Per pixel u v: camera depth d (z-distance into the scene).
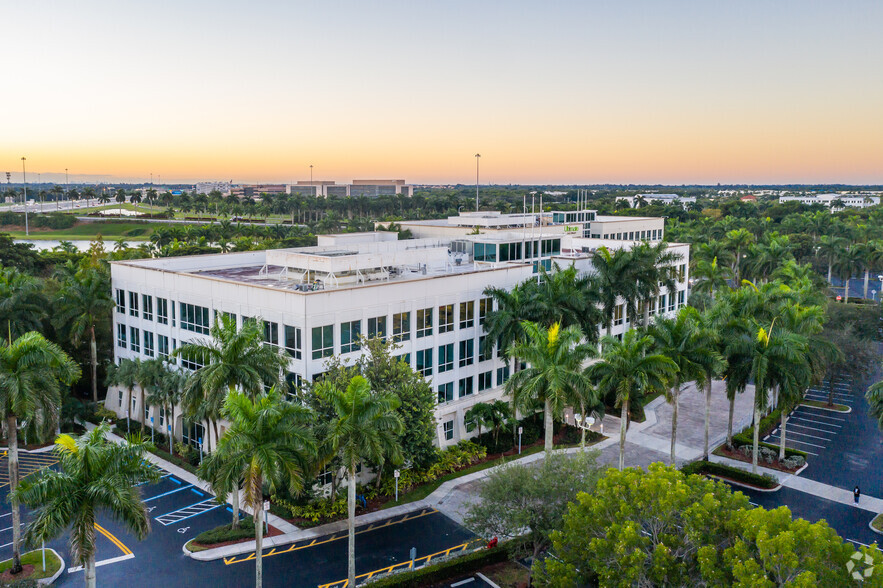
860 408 72.06
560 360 43.88
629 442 60.34
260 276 62.16
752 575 23.77
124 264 63.97
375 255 60.16
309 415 33.06
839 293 138.25
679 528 28.84
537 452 57.91
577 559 30.08
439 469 51.72
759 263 119.81
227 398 32.38
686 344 49.41
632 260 67.94
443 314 57.97
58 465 52.41
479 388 62.31
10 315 61.44
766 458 56.78
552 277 60.72
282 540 41.78
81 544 27.94
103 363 69.31
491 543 40.06
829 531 24.67
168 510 45.81
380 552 40.53
